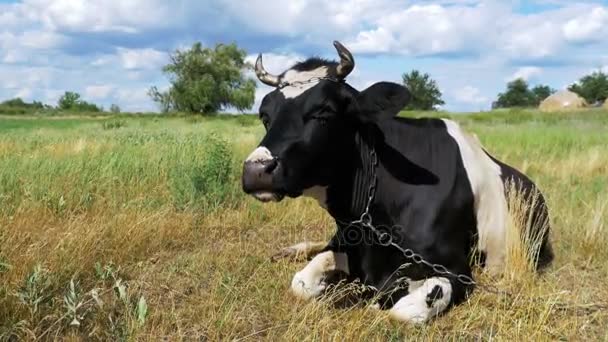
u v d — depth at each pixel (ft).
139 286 16.21
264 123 15.03
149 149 36.91
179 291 16.01
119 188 26.61
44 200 23.11
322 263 15.78
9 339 12.67
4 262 15.49
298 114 13.94
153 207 24.18
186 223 21.89
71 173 27.32
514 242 16.62
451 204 15.51
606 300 15.65
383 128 15.88
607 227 20.88
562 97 171.01
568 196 27.58
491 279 16.62
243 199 25.71
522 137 57.57
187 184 25.31
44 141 48.16
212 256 18.70
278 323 13.74
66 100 292.40
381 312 13.97
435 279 14.83
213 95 239.30
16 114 242.58
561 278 17.33
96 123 134.21
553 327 13.87
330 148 14.25
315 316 13.84
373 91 14.20
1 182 24.70
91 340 12.85
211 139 35.32
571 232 20.90
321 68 14.93
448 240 15.39
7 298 13.82
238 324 13.71
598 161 39.22
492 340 13.14
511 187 17.13
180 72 242.58
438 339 13.24
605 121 100.17
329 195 15.12
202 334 13.41
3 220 20.11
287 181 13.48
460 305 14.99
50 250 17.24
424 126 16.53
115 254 18.11
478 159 16.93
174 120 162.40
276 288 15.70
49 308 13.64
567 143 53.83
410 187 15.43
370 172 15.23
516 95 304.91
